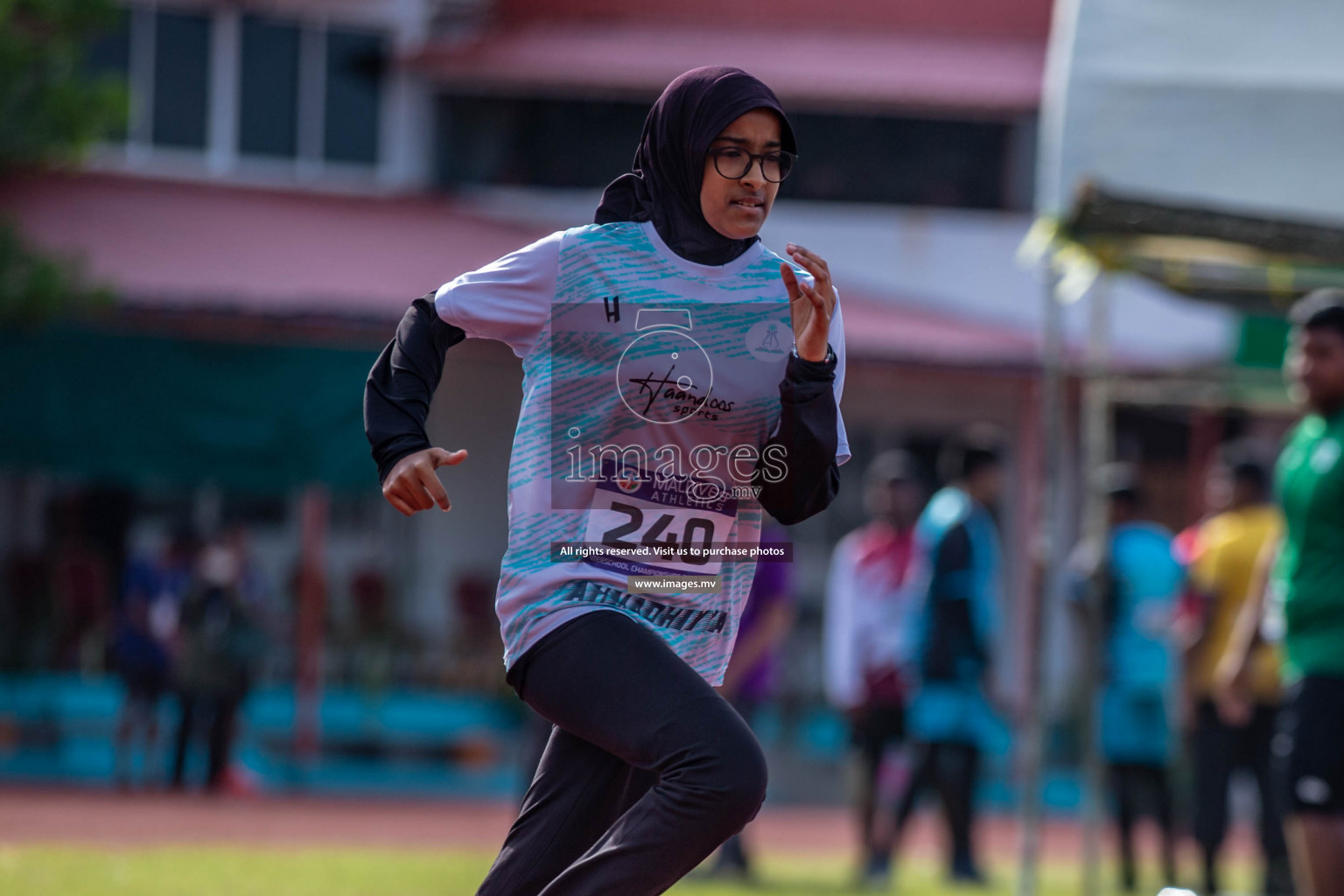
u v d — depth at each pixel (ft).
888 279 222.48
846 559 103.76
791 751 185.88
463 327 36.60
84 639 180.55
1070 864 110.93
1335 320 61.26
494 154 227.20
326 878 79.92
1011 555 211.41
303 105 223.92
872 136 223.71
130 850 89.51
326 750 168.76
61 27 152.46
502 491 212.43
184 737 140.67
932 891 89.15
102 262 178.50
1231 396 117.70
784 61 225.15
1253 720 92.94
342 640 183.52
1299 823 58.90
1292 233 64.23
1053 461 78.33
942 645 97.09
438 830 118.11
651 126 36.76
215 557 143.74
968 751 96.73
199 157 220.23
